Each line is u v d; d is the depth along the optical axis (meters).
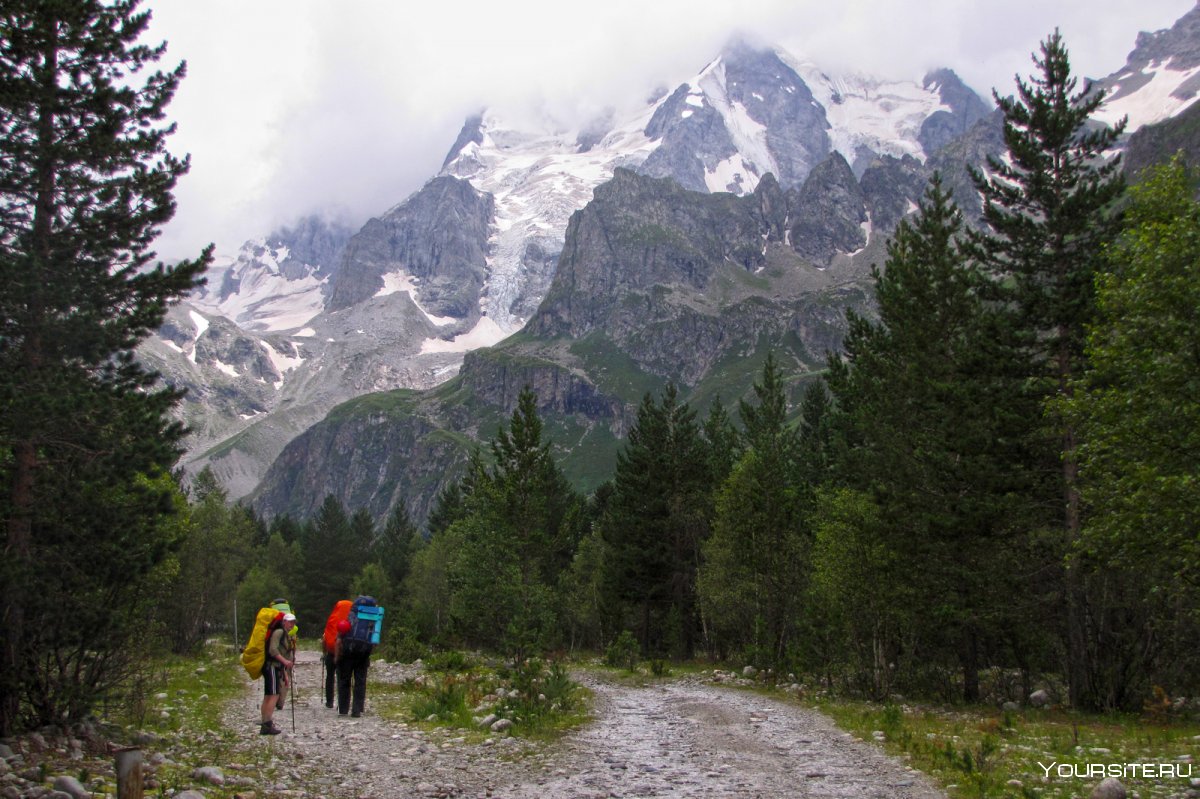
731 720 24.16
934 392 35.78
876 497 33.78
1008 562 32.19
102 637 17.14
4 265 16.05
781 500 46.91
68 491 16.59
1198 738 19.77
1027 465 32.31
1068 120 33.34
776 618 47.22
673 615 62.59
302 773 14.45
